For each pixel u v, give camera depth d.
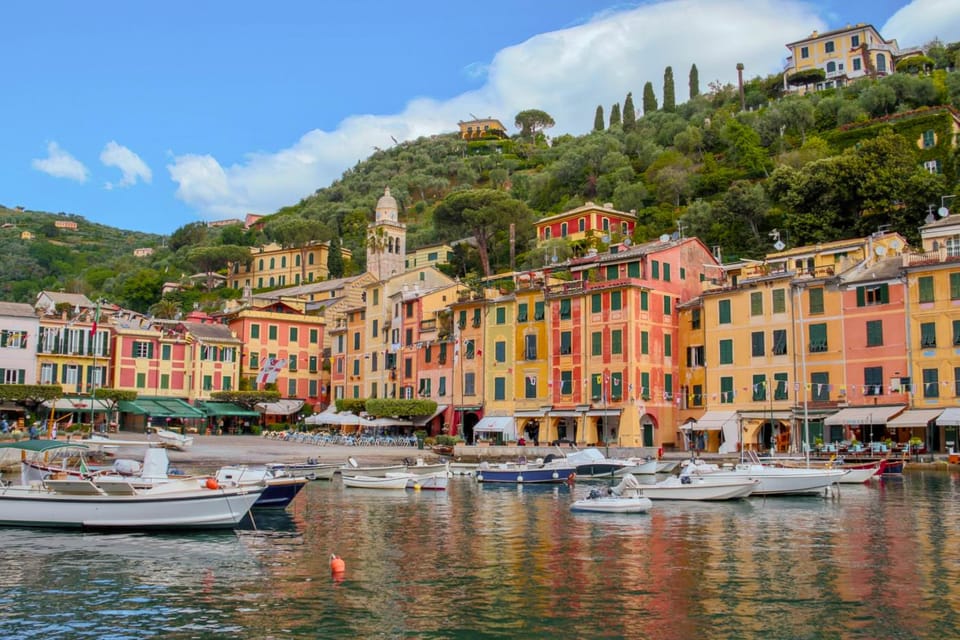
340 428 99.56
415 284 102.75
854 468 54.88
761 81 183.75
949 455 60.62
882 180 98.12
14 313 92.62
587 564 28.34
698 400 77.56
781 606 22.58
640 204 140.25
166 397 100.75
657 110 196.50
